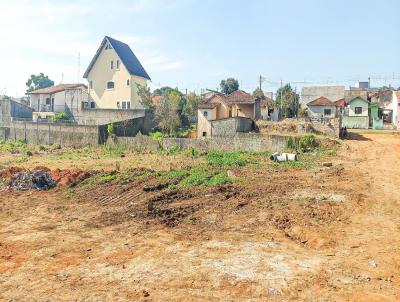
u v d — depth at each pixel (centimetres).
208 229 1283
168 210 1502
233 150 3291
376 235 1198
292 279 888
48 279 912
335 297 805
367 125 5050
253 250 1077
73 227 1343
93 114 4553
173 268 962
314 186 1878
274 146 3170
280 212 1440
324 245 1120
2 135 4384
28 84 8506
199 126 3884
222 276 906
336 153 3020
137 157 3116
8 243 1176
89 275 931
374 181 2002
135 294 825
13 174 2203
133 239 1195
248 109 4644
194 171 2308
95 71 5119
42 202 1730
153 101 5447
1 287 874
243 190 1828
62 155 3353
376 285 860
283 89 7019
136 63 5391
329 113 5572
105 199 1741
